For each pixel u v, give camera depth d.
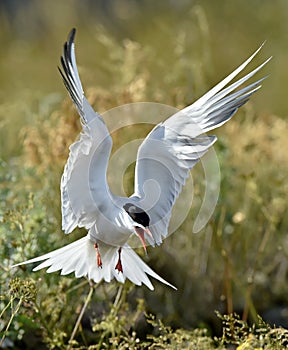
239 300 12.27
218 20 22.11
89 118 8.25
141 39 21.02
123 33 22.52
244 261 12.40
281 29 22.05
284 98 18.72
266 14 22.28
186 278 12.20
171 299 11.98
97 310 11.17
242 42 21.34
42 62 21.08
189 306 12.09
